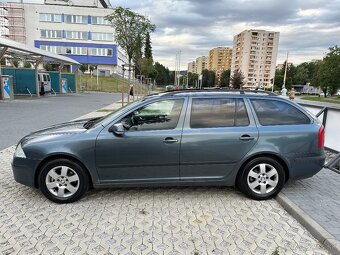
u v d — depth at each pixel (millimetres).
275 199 4156
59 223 3375
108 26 62625
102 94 34938
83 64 61188
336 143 7090
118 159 3828
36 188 4098
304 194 4242
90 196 4141
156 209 3773
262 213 3729
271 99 4211
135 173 3898
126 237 3109
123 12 17703
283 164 4117
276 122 4121
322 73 52094
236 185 4207
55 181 3850
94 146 3783
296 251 2926
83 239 3057
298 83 101500
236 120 4051
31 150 3781
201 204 3949
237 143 3951
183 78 88625
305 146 4078
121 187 4277
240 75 69875
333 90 53219
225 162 3980
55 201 3881
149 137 3828
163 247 2941
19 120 11188
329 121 7328
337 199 4070
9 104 17609
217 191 4402
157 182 3951
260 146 3986
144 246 2951
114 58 64188
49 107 16625
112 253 2828
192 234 3193
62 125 4559
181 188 4484
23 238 3053
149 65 54000
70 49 63031
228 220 3523
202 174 3996
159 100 4043
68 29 62438
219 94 4141
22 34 62188
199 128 3939
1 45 16688
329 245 2943
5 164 5574
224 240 3092
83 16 62062
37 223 3367
